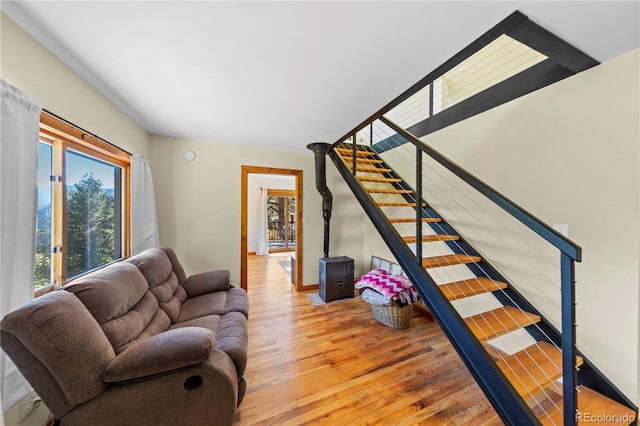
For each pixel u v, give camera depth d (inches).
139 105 86.5
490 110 86.6
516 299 78.2
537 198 72.9
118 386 41.2
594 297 61.3
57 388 38.0
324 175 140.9
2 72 45.7
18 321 35.5
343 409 60.7
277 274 189.0
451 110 102.2
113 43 54.4
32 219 47.3
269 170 144.1
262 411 59.7
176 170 124.6
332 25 48.8
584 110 62.7
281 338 94.1
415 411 60.4
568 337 41.1
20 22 48.1
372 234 161.3
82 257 75.0
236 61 61.1
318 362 79.3
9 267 42.3
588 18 45.9
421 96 139.3
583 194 63.1
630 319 56.0
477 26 48.9
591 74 61.4
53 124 58.1
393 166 140.9
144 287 68.9
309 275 153.7
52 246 63.4
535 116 73.3
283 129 110.5
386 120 90.0
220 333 66.1
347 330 100.8
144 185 104.5
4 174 41.7
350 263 136.9
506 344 83.4
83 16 46.4
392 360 80.7
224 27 49.4
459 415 59.6
